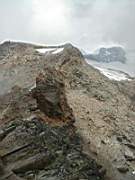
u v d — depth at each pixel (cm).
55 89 4544
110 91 6431
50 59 6481
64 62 6397
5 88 5681
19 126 4109
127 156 4853
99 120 5284
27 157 3838
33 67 6100
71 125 4466
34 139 3978
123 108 6119
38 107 4397
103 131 5066
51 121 4294
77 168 3897
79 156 4022
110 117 5553
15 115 4388
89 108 5450
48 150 3916
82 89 5922
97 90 6172
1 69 6384
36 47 7338
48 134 4072
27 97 4603
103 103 5844
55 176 3759
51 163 3850
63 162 3888
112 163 4581
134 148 5122
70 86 5841
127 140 5222
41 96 4434
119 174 4469
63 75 5969
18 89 5203
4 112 4609
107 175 4306
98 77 6712
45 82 4550
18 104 4559
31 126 4103
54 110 4428
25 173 3741
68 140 4153
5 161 3816
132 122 5800
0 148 3934
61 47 7125
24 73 5950
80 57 7000
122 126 5506
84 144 4469
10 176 3650
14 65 6366
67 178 3778
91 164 4019
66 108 4603
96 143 4722
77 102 5447
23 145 3925
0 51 7450
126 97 6769
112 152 4762
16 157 3838
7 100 5044
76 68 6412
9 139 4003
